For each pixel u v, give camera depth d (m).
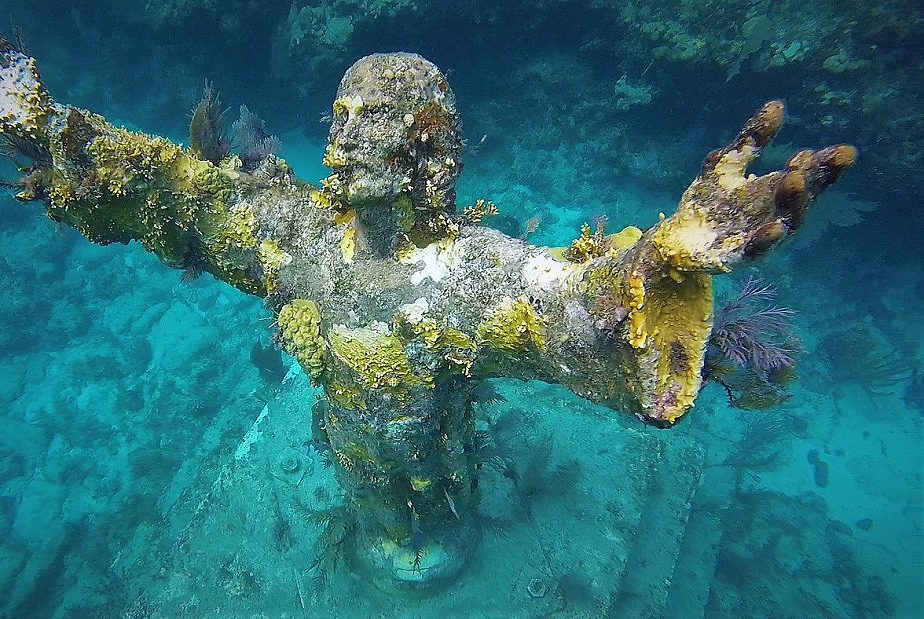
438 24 12.55
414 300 2.52
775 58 10.52
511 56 14.10
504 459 6.11
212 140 3.00
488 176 13.91
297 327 2.76
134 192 2.63
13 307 12.76
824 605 8.47
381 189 2.20
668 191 13.01
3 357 12.27
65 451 10.90
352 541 5.37
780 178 1.58
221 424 10.44
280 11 13.12
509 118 14.29
